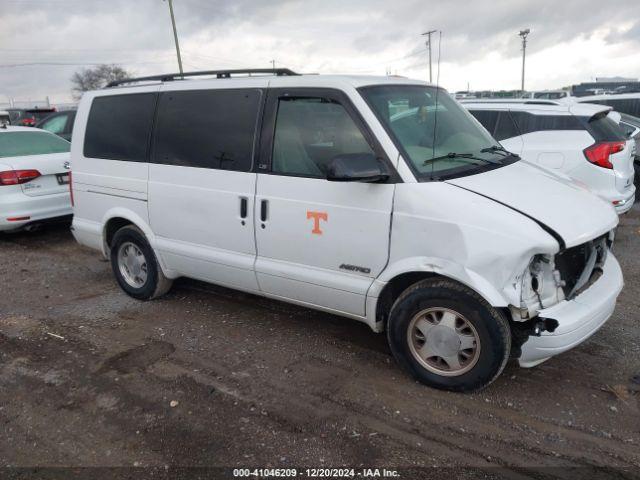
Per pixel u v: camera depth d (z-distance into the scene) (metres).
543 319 3.20
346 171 3.34
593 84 26.53
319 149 3.83
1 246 7.75
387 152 3.53
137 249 5.26
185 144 4.58
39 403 3.61
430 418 3.32
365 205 3.59
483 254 3.17
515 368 3.86
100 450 3.11
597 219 3.48
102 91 5.30
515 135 7.16
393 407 3.45
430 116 4.05
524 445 3.05
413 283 3.75
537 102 7.30
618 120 8.70
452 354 3.47
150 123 4.83
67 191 7.64
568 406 3.40
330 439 3.15
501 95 24.56
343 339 4.41
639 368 3.81
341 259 3.77
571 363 3.90
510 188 3.51
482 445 3.07
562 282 3.34
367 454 3.02
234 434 3.22
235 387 3.73
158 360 4.15
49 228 8.75
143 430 3.28
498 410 3.38
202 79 4.53
